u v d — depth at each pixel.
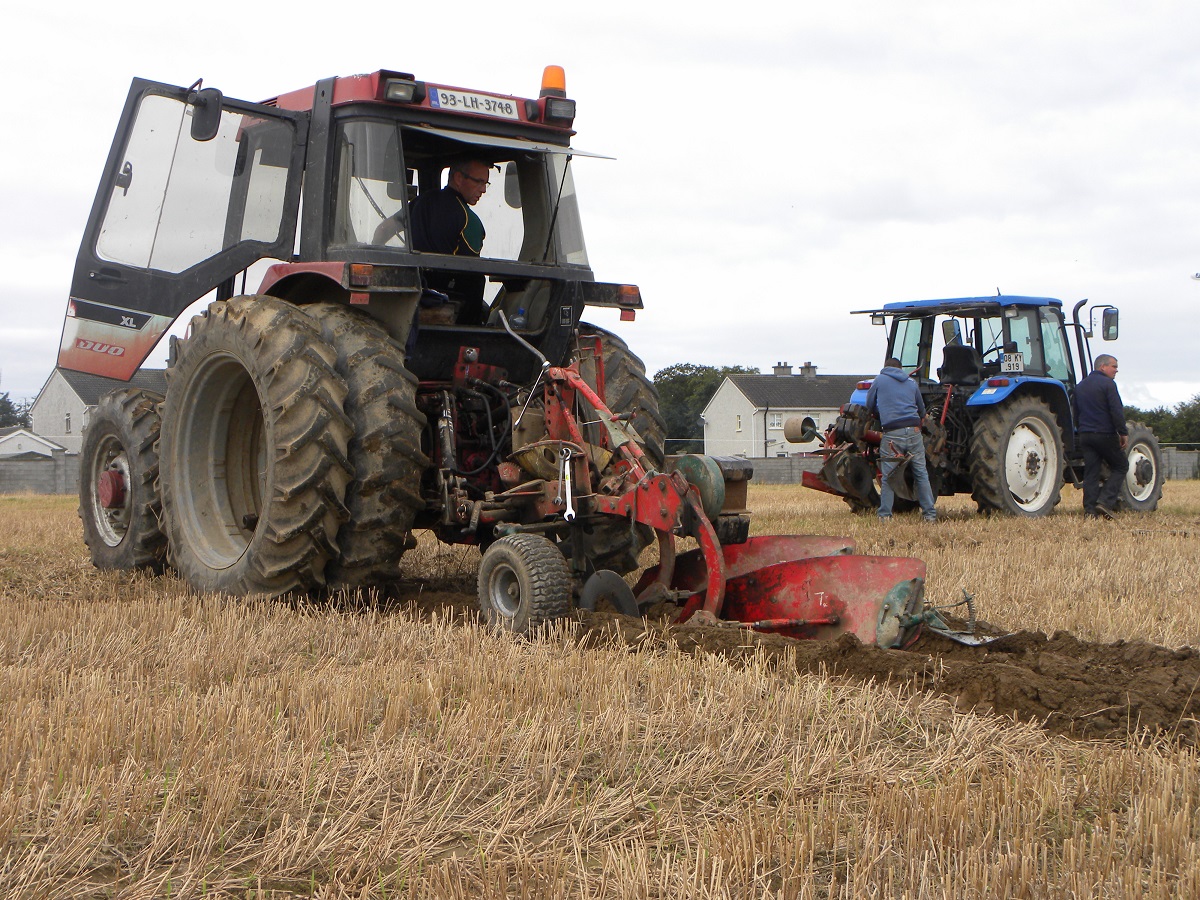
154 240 6.80
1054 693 4.05
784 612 5.39
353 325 6.04
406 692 4.07
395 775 3.29
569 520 5.59
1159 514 12.99
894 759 3.46
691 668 4.37
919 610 5.03
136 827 2.90
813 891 2.51
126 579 7.38
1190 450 46.75
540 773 3.32
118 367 6.97
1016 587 6.93
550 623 5.16
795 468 39.88
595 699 4.03
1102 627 5.67
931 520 11.48
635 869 2.59
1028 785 3.15
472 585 7.12
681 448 64.56
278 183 6.39
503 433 6.27
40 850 2.75
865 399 12.39
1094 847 2.71
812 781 3.25
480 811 3.04
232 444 6.75
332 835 2.85
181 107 6.73
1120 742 3.65
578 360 6.36
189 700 3.98
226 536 6.57
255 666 4.74
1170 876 2.65
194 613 5.70
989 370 12.84
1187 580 7.29
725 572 5.82
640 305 6.98
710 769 3.32
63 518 14.93
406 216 6.10
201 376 6.42
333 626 5.46
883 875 2.66
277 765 3.32
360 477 5.82
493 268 6.28
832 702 3.97
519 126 6.56
